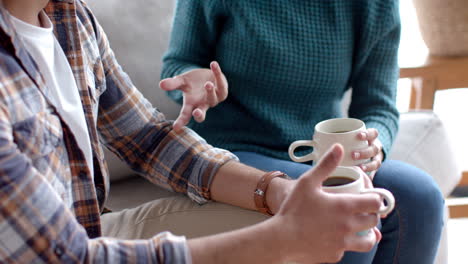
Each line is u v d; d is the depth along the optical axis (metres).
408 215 1.12
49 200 0.64
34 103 0.70
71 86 0.83
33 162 0.70
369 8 1.26
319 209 0.68
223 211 0.97
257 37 1.22
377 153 1.06
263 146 1.30
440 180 1.53
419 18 1.74
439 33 1.68
